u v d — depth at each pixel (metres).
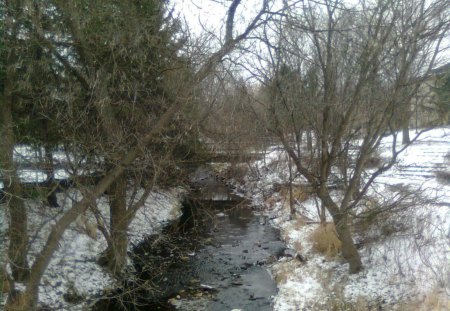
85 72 9.60
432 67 9.66
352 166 12.12
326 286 10.40
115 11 8.93
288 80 10.30
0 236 8.57
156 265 13.09
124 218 10.48
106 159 9.38
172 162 10.61
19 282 8.53
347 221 10.61
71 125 8.73
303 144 12.77
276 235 16.22
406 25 9.03
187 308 10.23
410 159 21.62
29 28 8.34
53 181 8.70
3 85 8.87
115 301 10.43
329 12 9.38
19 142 8.93
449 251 9.60
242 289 11.33
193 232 16.61
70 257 11.23
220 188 24.20
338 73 9.97
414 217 10.88
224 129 12.68
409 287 9.12
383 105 9.66
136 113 10.06
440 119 9.77
